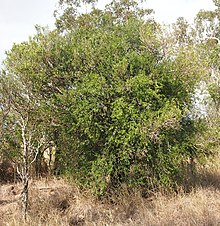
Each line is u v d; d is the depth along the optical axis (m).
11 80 7.88
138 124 8.26
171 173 8.90
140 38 9.53
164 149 8.84
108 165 8.59
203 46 15.39
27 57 9.45
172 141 9.03
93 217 7.57
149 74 9.09
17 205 8.01
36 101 9.03
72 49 9.71
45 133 9.25
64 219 7.30
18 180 11.32
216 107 13.11
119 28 10.53
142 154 8.45
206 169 10.86
